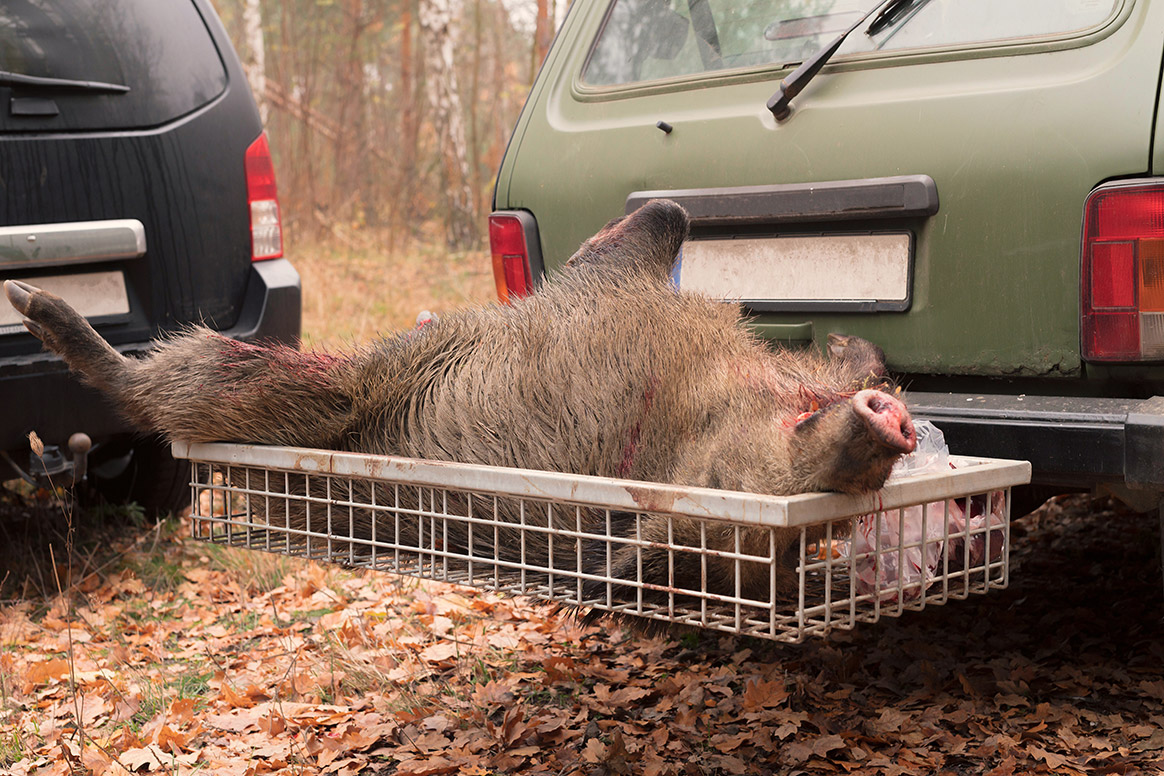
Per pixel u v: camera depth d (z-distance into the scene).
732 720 3.19
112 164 4.59
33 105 4.37
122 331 4.64
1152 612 3.90
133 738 3.21
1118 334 2.82
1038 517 5.27
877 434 1.87
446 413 2.79
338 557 2.71
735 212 3.40
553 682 3.56
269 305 5.01
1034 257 2.96
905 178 3.10
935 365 3.15
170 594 4.71
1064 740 2.93
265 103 17.69
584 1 4.11
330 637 4.04
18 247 4.29
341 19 21.84
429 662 3.81
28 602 4.58
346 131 18.59
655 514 2.13
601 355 2.68
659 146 3.60
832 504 2.03
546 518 2.60
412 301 11.72
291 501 2.92
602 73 3.96
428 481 2.44
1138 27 2.88
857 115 3.22
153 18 4.84
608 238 3.05
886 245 3.19
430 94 17.50
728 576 2.38
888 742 3.01
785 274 3.38
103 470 5.68
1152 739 2.92
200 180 4.86
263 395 2.90
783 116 3.35
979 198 3.02
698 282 3.55
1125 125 2.82
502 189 4.01
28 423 4.31
